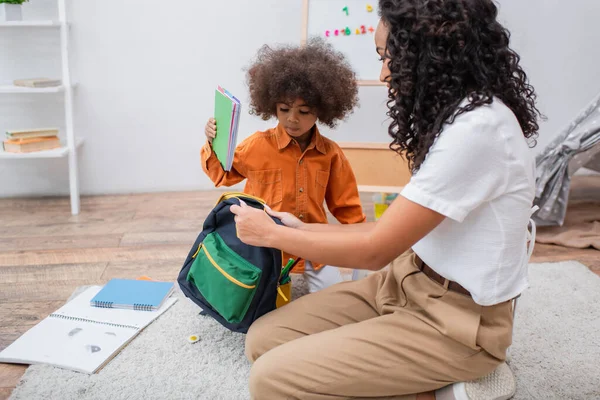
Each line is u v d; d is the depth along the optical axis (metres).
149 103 2.61
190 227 2.24
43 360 1.28
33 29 2.44
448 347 1.03
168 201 2.58
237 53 2.61
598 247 2.08
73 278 1.76
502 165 0.91
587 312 1.59
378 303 1.19
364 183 2.29
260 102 1.49
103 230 2.19
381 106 2.67
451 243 1.00
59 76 2.51
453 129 0.91
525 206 0.97
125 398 1.17
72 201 2.37
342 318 1.22
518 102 0.98
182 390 1.21
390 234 0.95
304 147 1.57
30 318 1.50
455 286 1.05
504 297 1.01
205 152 1.56
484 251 0.98
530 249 1.13
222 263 1.24
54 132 2.35
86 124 2.59
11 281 1.72
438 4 0.90
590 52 2.79
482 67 0.92
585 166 2.44
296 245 1.03
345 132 2.70
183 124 2.66
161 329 1.45
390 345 1.03
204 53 2.59
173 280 1.76
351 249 0.98
